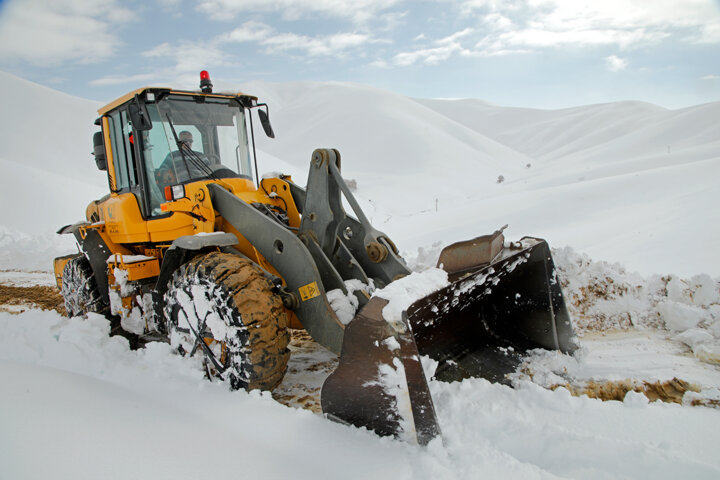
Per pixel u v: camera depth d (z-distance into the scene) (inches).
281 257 114.6
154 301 133.2
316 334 108.0
